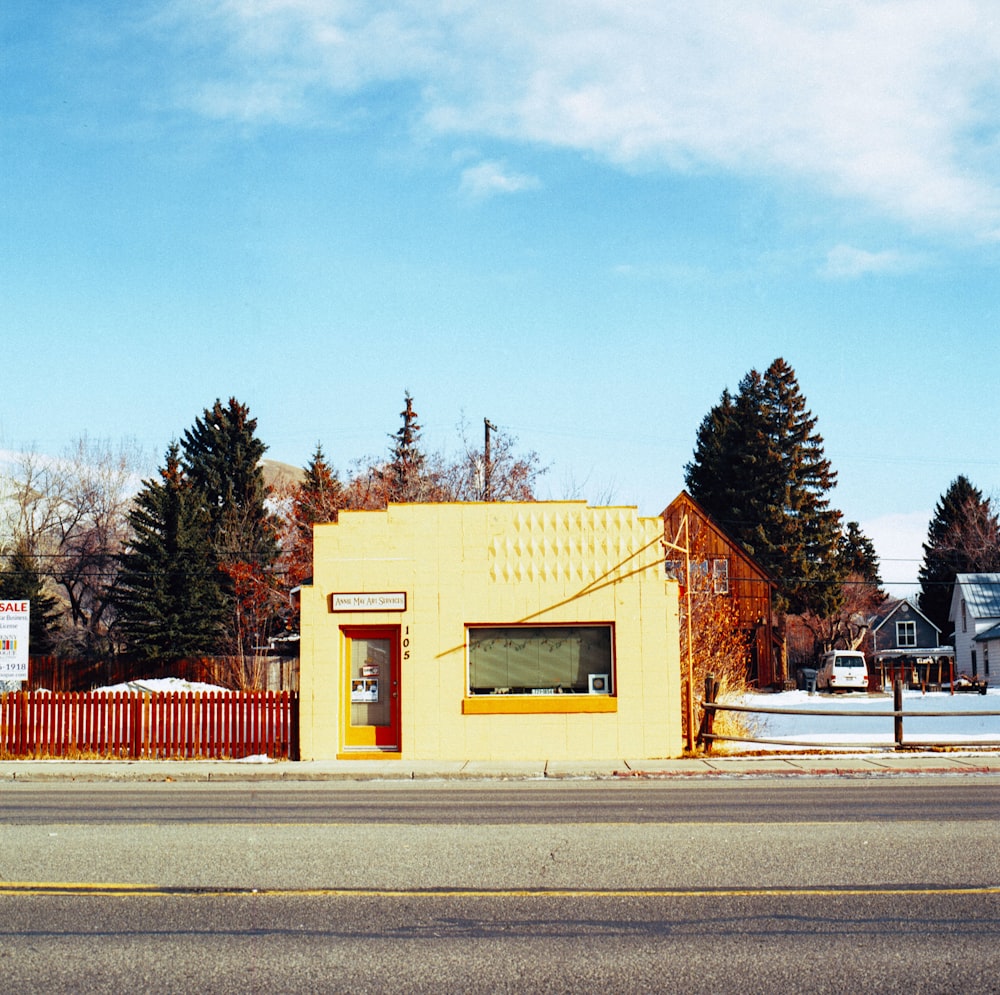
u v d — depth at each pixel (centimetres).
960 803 1420
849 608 8575
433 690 2216
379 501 5247
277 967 702
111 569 6366
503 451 5178
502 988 656
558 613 2219
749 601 5959
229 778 2016
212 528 6259
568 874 961
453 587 2233
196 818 1346
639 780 1880
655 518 2241
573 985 661
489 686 2239
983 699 4772
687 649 2416
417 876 961
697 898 867
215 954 732
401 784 1866
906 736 2642
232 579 5716
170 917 828
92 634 6212
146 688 3916
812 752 2212
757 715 3647
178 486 5891
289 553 6031
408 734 2208
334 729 2228
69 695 2347
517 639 2245
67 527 6700
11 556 6094
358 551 2255
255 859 1046
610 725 2195
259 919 820
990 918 799
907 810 1343
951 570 8475
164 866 1017
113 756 2314
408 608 2234
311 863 1023
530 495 5122
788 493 7562
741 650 3225
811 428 7831
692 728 2259
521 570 2230
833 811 1339
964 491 8781
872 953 718
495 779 1942
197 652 5334
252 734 2295
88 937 775
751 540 7400
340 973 689
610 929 780
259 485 6769
